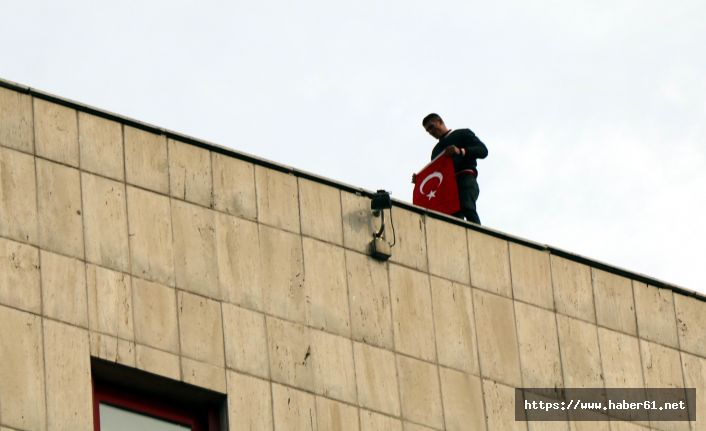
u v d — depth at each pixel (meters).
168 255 40.28
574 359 44.16
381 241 42.75
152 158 41.03
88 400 37.97
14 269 38.47
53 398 37.69
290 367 40.59
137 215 40.31
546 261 44.94
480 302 43.56
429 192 47.62
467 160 48.03
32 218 39.12
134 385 39.12
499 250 44.44
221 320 40.22
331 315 41.56
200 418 39.72
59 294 38.69
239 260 41.03
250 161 42.19
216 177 41.59
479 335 43.16
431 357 42.34
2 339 37.72
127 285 39.50
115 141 40.75
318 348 41.06
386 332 42.06
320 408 40.53
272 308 40.94
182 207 40.91
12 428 37.09
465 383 42.47
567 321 44.50
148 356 39.09
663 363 45.31
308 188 42.62
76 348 38.38
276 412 40.00
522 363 43.41
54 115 40.31
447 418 41.88
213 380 39.59
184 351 39.53
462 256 43.88
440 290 43.19
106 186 40.22
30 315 38.19
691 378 45.44
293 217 42.16
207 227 41.00
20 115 39.97
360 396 41.09
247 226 41.50
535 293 44.38
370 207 43.19
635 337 45.25
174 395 39.47
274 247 41.59
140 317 39.34
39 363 37.88
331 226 42.53
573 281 45.09
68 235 39.34
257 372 40.16
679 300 46.41
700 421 45.00
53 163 39.88
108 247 39.69
